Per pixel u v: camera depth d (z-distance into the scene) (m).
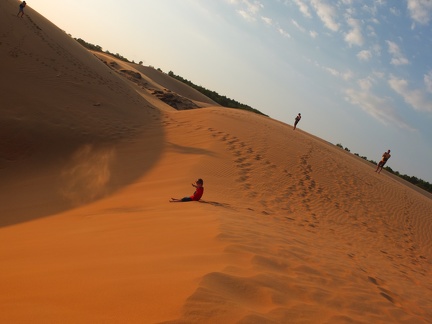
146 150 19.08
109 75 33.25
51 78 25.05
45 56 27.89
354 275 6.73
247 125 27.09
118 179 15.02
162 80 94.81
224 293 3.69
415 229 17.09
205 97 103.75
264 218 10.86
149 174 15.55
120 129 21.78
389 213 18.19
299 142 27.39
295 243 8.04
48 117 20.20
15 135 18.09
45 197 12.88
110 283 3.78
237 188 14.76
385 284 7.14
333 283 5.66
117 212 10.02
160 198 11.65
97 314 3.01
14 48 26.52
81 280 3.97
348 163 27.72
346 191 19.20
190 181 14.25
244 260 5.35
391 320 4.87
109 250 5.68
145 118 25.38
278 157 20.89
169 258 4.97
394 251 12.86
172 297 3.32
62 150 18.12
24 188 14.01
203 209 9.59
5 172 15.68
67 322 2.85
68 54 30.97
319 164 22.17
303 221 12.59
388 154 30.70
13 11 32.62
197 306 3.16
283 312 3.73
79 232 7.55
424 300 7.07
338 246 10.34
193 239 6.35
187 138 21.48
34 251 5.89
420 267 11.83
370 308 5.06
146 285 3.67
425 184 72.81
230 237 6.50
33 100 21.23
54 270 4.50
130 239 6.47
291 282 4.88
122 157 18.02
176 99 61.69
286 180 17.72
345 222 14.66
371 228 15.04
